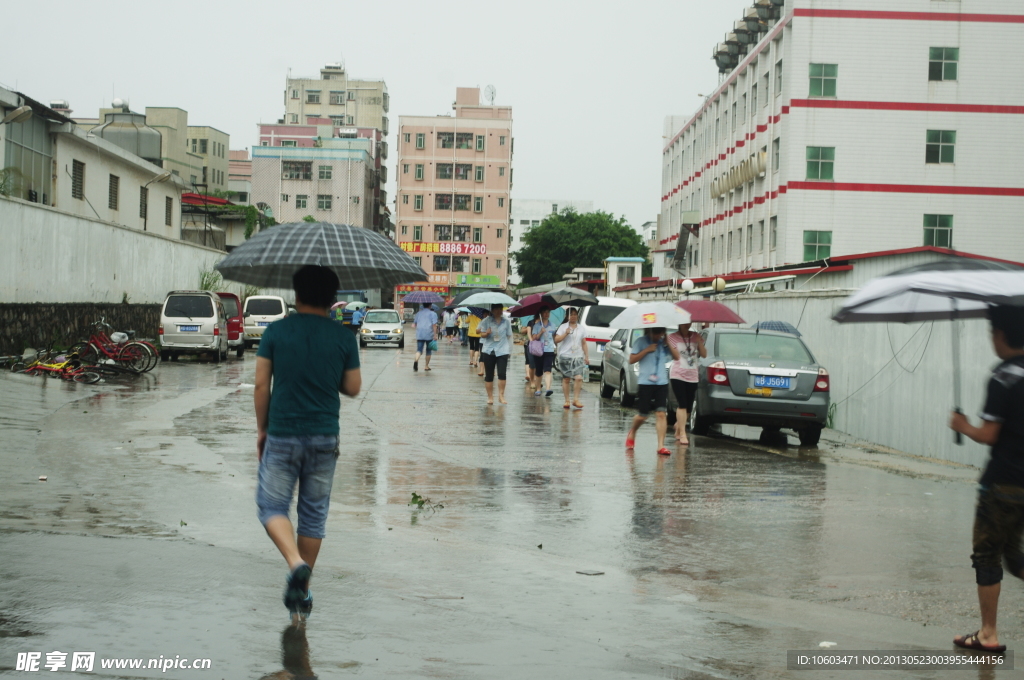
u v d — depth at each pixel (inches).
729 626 205.3
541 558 262.2
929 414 517.3
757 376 528.7
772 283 1289.4
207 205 2028.8
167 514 296.4
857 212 1614.2
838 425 645.3
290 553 182.2
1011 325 188.2
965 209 1610.5
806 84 1610.5
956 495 379.6
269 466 191.3
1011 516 189.3
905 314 214.5
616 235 3430.1
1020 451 187.8
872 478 420.5
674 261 2492.6
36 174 1197.1
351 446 476.4
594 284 2229.3
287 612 196.2
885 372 575.2
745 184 1902.1
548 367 809.5
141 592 205.8
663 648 187.6
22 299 896.3
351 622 192.2
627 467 433.1
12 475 354.0
